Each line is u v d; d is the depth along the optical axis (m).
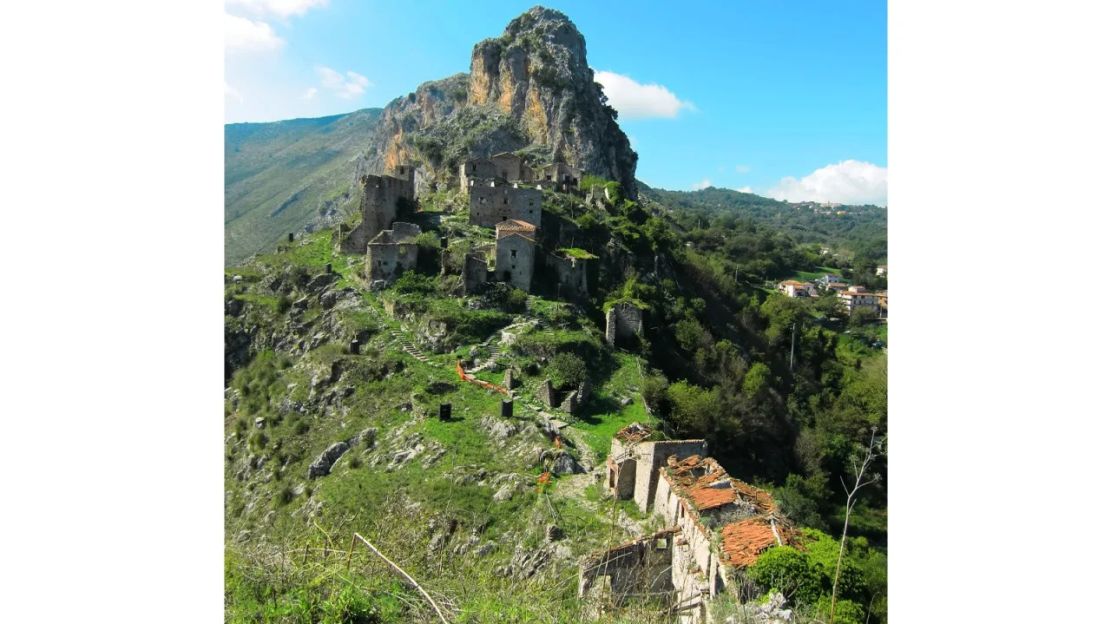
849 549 31.59
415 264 70.19
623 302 70.06
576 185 113.81
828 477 63.09
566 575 23.70
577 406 47.62
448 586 14.79
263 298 73.50
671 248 100.25
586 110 145.38
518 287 68.25
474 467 38.56
